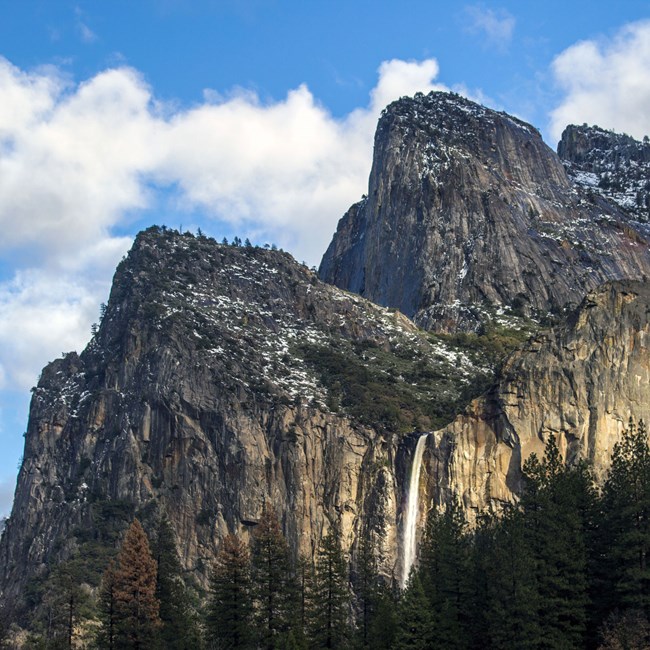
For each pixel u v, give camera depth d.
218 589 169.75
